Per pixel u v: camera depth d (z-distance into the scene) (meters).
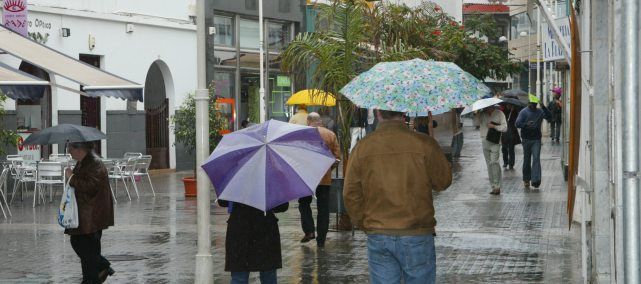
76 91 14.14
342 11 15.73
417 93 7.25
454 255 13.07
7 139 21.84
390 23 19.72
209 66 33.97
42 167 21.61
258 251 8.94
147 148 31.83
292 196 8.51
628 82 4.49
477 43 32.06
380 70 7.59
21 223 18.16
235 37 36.47
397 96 7.22
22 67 25.92
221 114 24.64
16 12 24.84
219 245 14.60
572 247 13.57
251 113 37.62
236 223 8.98
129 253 13.95
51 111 27.08
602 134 9.30
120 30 30.09
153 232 16.41
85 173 10.46
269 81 38.62
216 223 17.42
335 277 11.66
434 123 31.38
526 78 71.75
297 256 13.31
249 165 8.55
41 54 15.57
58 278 12.06
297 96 20.72
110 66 29.66
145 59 31.30
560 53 19.25
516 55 71.81
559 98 47.62
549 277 11.31
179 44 33.06
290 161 8.59
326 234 14.19
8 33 16.50
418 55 16.27
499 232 15.31
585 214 9.65
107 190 10.66
